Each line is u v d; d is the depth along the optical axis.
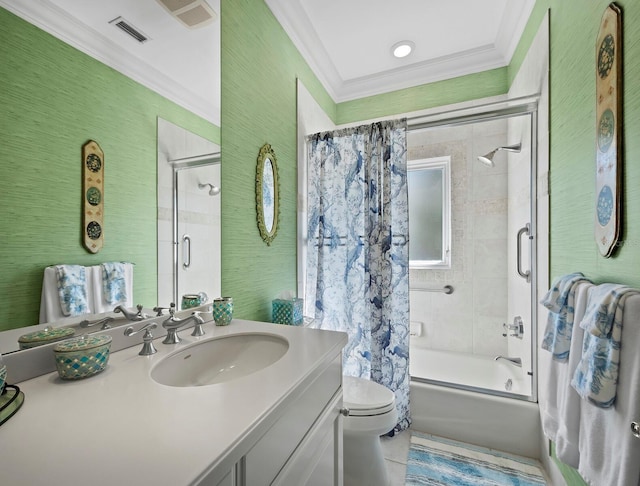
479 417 1.79
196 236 1.21
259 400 0.60
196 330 1.05
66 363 0.68
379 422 1.37
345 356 2.01
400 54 2.25
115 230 0.92
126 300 0.95
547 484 1.49
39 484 0.39
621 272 0.92
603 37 0.99
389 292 1.91
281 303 1.58
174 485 0.39
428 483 1.50
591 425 0.92
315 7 1.81
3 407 0.55
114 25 0.90
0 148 0.65
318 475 0.86
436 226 2.68
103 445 0.46
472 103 2.38
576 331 1.01
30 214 0.71
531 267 1.74
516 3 1.77
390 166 1.96
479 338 2.49
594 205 1.08
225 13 1.33
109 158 0.89
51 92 0.74
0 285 0.66
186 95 1.15
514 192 2.21
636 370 0.76
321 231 2.03
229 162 1.37
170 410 0.57
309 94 2.17
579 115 1.19
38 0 0.72
